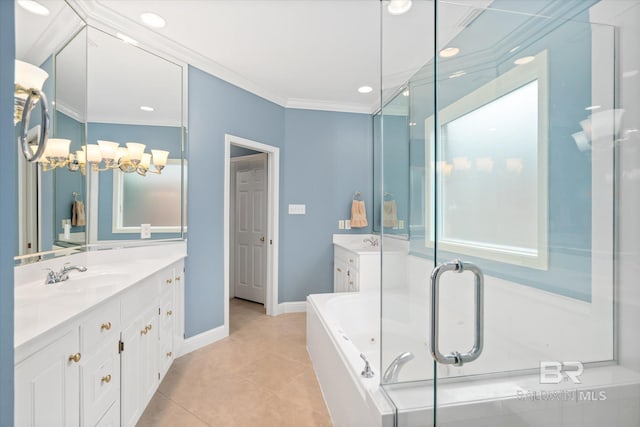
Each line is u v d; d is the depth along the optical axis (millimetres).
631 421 1074
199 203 2842
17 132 1507
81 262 2025
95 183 2256
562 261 1171
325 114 3881
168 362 2229
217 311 2994
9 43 599
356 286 3172
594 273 1118
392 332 1305
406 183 1267
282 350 2756
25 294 1398
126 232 2412
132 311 1645
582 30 1136
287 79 3211
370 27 2307
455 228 1107
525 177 1185
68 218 1896
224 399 2025
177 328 2455
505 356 1132
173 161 2656
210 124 2928
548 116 1204
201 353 2691
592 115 1118
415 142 1219
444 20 1162
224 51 2668
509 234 1176
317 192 3859
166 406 1947
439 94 1129
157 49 2525
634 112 1033
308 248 3844
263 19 2219
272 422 1808
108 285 1535
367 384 1381
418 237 1170
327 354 1981
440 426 1062
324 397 2043
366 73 3072
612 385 1095
